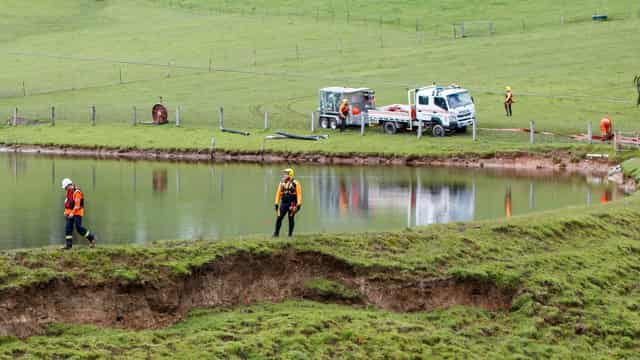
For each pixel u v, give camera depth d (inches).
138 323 2472.9
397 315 2632.9
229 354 2326.5
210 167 4835.1
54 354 2239.2
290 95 6461.6
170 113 6028.5
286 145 5132.9
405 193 4106.8
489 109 5792.3
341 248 2802.7
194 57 7849.4
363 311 2625.5
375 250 2842.0
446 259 2854.3
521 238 3105.3
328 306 2650.1
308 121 5689.0
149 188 4222.4
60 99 6569.9
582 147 4835.1
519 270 2854.3
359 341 2466.8
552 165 4746.6
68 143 5374.0
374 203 3870.6
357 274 2723.9
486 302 2763.3
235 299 2625.5
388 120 5329.7
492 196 4033.0
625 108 5718.5
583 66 6865.2
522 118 5551.2
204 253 2647.6
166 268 2564.0
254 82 6924.2
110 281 2482.8
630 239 3299.7
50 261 2493.8
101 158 5172.2
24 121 5915.4
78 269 2492.6
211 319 2502.5
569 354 2571.4
